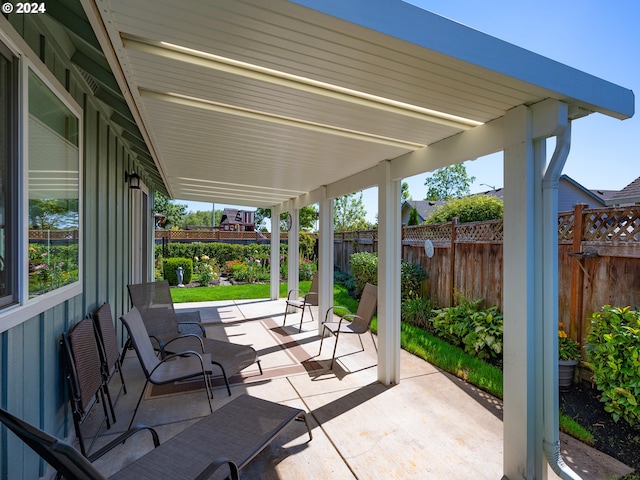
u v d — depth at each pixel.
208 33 1.54
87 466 0.84
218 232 15.84
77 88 2.68
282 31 1.49
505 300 2.29
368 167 4.20
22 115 1.73
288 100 2.34
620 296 3.41
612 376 2.99
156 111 2.58
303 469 2.28
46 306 2.06
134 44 1.73
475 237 5.42
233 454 1.88
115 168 3.99
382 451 2.48
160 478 1.68
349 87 2.03
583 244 3.74
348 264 10.58
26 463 1.83
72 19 1.86
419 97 2.12
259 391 3.48
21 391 1.79
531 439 2.16
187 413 3.01
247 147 3.48
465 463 2.37
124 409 3.08
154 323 4.30
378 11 1.43
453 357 4.46
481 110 2.29
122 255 4.52
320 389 3.53
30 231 1.89
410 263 6.96
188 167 4.48
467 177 26.19
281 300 8.71
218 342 4.09
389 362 3.65
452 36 1.59
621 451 2.61
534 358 2.18
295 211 7.41
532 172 2.18
